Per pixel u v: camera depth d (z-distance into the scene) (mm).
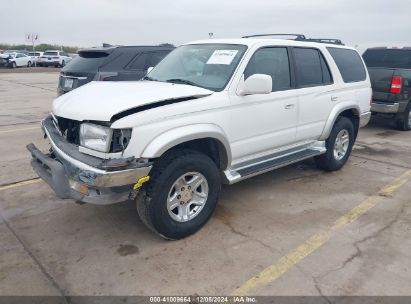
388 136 8594
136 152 3203
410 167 6188
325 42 5816
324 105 5188
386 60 9516
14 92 17125
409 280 3131
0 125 9156
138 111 3242
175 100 3490
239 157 4203
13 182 5148
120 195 3248
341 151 5895
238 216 4246
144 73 7629
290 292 2975
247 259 3406
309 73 5023
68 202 4539
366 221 4180
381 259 3428
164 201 3453
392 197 4875
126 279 3115
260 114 4234
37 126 9094
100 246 3602
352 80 5840
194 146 3902
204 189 3807
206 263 3340
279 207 4508
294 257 3447
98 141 3203
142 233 3848
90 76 7402
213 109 3717
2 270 3203
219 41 4602
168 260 3381
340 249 3588
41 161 3645
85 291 2965
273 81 4461
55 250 3523
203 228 3947
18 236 3762
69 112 3438
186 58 4559
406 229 4004
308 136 5090
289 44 4770
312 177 5590
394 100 8562
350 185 5289
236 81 3971
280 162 4676
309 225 4062
